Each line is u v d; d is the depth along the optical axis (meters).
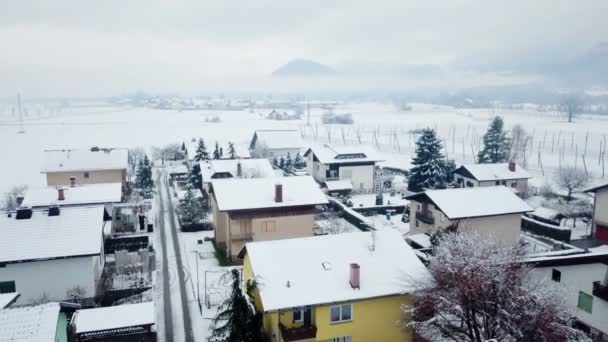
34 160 109.94
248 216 46.28
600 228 52.66
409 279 27.73
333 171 77.12
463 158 109.69
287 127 191.12
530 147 119.06
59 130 185.38
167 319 35.22
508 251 27.86
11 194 66.00
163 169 99.94
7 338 18.80
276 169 91.62
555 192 70.25
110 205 53.91
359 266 27.34
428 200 49.16
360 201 70.00
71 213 38.84
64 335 23.44
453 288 25.42
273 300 25.91
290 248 29.95
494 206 47.28
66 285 36.03
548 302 24.33
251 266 28.44
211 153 91.69
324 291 26.83
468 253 26.94
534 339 23.73
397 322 27.88
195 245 51.31
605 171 88.31
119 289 38.78
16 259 34.41
